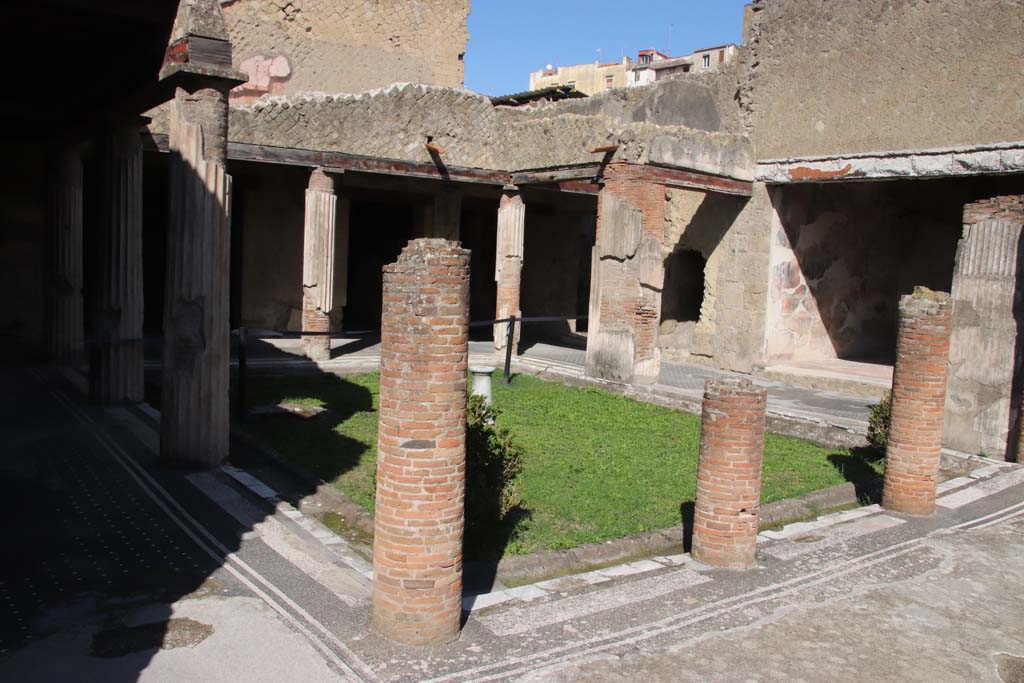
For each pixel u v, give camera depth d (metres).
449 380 4.64
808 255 16.16
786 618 5.36
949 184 17.30
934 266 17.88
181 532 6.18
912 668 4.80
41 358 12.96
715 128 15.98
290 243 17.27
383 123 14.92
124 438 8.73
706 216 16.39
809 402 12.99
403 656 4.52
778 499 8.06
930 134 12.81
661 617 5.24
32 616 4.73
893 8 13.21
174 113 7.54
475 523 6.22
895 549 6.82
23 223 13.44
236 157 13.54
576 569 6.14
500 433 6.81
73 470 7.55
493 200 20.78
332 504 7.10
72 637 4.50
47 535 5.97
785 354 16.05
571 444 10.14
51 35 7.66
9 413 9.61
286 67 19.47
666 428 11.28
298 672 4.28
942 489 8.74
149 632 4.61
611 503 7.71
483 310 21.25
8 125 10.99
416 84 15.20
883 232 17.48
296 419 10.78
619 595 5.55
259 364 14.01
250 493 7.18
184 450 7.74
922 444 7.78
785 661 4.78
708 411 6.24
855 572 6.25
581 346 19.47
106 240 9.98
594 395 13.49
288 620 4.85
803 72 14.52
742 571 6.13
